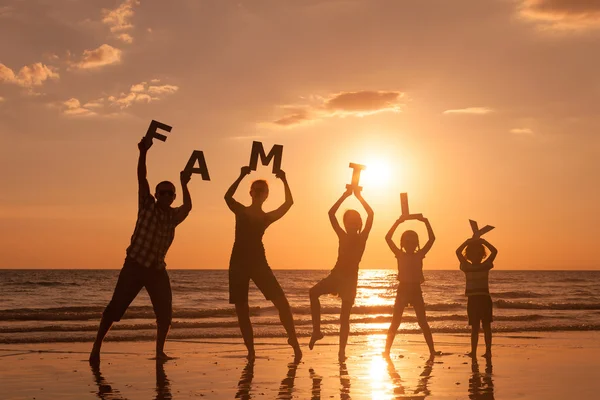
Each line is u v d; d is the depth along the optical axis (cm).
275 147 814
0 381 671
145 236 781
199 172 808
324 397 582
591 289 5953
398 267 896
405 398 579
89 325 1450
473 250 897
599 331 1379
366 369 761
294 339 820
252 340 809
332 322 1588
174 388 629
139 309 2756
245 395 593
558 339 1187
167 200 788
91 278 8225
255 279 791
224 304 3556
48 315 1820
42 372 735
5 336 1155
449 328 1379
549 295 4616
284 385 647
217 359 853
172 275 10425
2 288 5684
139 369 758
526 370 765
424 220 897
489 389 629
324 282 841
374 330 1324
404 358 870
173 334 1206
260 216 788
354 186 853
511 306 2566
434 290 5600
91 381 672
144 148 782
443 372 740
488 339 886
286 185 809
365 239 850
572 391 626
